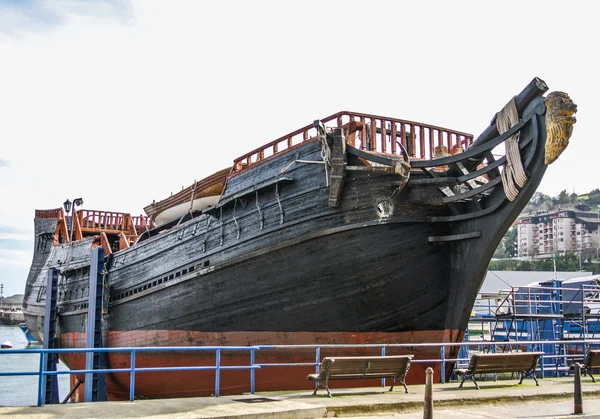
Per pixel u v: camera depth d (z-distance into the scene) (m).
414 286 13.91
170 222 22.08
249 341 16.11
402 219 13.49
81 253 26.27
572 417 9.35
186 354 18.12
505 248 158.88
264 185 15.33
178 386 18.73
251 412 8.67
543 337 24.53
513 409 10.34
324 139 13.62
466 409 10.32
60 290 27.58
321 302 14.52
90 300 22.11
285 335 15.32
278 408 9.11
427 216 13.63
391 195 13.52
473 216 13.16
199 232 17.98
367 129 14.45
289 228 14.80
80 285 25.84
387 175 13.51
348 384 13.91
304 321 14.93
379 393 11.28
